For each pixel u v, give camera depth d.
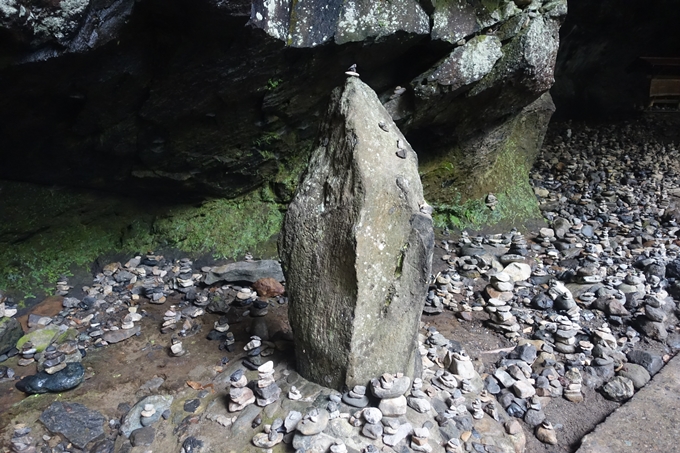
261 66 2.82
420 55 3.56
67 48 2.30
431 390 2.40
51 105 2.73
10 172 3.18
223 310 3.14
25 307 3.11
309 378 2.35
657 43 8.52
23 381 2.40
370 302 2.17
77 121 2.86
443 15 3.29
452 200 4.65
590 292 3.48
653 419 2.41
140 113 2.95
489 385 2.58
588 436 2.30
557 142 7.30
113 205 3.71
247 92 3.00
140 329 2.97
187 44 2.58
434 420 2.23
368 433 2.06
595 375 2.73
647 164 6.53
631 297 3.37
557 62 8.23
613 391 2.58
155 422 2.24
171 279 3.54
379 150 2.21
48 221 3.43
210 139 3.32
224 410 2.27
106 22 2.31
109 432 2.22
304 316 2.29
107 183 3.52
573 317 3.21
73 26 2.25
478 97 3.89
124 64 2.57
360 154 2.16
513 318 3.17
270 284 3.36
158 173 3.48
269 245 3.91
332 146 2.29
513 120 4.55
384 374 2.19
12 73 2.35
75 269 3.47
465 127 4.21
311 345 2.29
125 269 3.61
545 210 5.24
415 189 2.23
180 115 3.04
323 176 2.29
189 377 2.54
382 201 2.15
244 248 3.87
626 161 6.65
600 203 5.42
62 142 3.03
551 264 4.09
